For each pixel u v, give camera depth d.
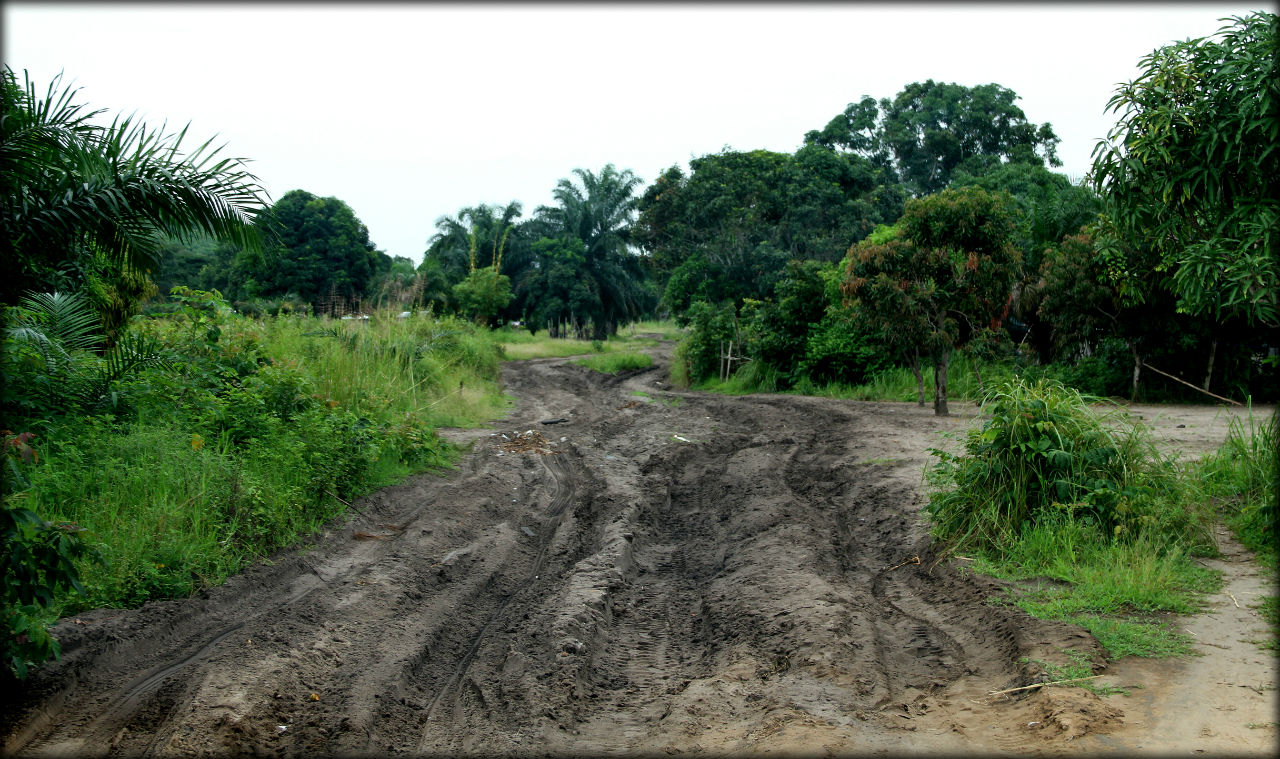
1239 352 18.39
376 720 4.89
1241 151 6.53
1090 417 7.71
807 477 11.71
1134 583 6.02
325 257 42.81
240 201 6.80
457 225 58.53
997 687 4.90
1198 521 7.01
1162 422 13.84
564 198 59.94
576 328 56.38
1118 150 7.29
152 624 5.79
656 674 5.78
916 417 16.33
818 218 36.88
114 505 6.98
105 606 5.98
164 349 10.27
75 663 5.13
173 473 7.70
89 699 4.85
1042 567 6.73
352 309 21.98
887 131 49.75
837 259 36.03
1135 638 5.21
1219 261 6.59
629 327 68.31
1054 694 4.48
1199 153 6.75
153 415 9.03
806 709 4.68
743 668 5.50
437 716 5.05
